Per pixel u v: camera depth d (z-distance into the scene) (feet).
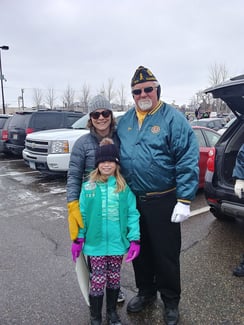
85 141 7.97
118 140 8.13
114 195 7.44
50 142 22.35
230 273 10.18
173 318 7.80
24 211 17.15
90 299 7.66
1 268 10.63
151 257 8.34
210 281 9.72
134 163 7.53
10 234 13.75
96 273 7.62
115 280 7.77
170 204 7.72
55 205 18.25
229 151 12.55
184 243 12.50
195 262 10.92
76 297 8.96
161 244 7.77
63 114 33.30
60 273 10.27
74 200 7.54
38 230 14.23
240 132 12.94
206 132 20.62
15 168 31.07
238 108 12.40
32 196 20.27
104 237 7.52
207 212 16.42
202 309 8.39
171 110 7.50
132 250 7.58
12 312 8.32
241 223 14.67
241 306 8.51
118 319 7.82
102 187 7.48
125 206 7.55
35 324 7.86
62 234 13.73
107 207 7.45
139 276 8.43
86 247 7.64
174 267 7.84
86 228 7.58
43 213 16.76
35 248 12.25
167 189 7.68
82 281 7.82
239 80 9.82
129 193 7.65
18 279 9.91
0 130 37.58
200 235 13.30
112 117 8.13
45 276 10.09
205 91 10.90
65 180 25.03
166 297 7.96
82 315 8.20
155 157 7.37
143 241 8.21
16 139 33.73
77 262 7.75
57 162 22.29
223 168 12.46
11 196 20.31
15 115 34.81
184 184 7.25
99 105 7.80
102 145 7.50
